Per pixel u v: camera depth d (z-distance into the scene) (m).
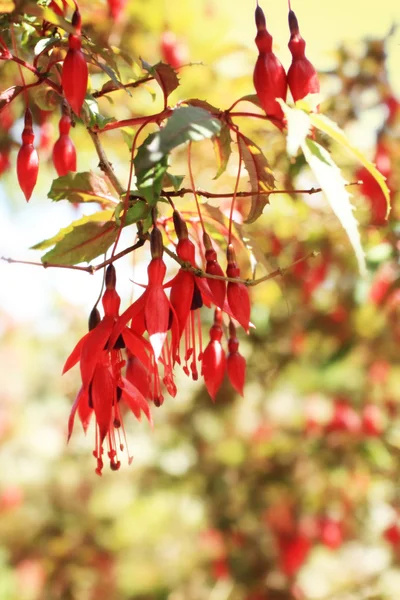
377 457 1.08
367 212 0.80
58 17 0.48
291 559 1.14
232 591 1.15
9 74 0.68
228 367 0.51
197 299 0.48
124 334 0.48
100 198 0.53
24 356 1.58
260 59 0.48
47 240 0.52
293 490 1.17
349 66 0.79
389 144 0.78
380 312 0.96
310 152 0.45
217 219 0.53
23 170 0.51
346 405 1.11
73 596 1.29
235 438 1.22
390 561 1.17
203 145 0.82
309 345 1.10
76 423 1.40
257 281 0.48
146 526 1.29
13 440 1.40
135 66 0.54
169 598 1.24
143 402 0.48
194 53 0.77
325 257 0.91
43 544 1.31
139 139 0.76
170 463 1.26
